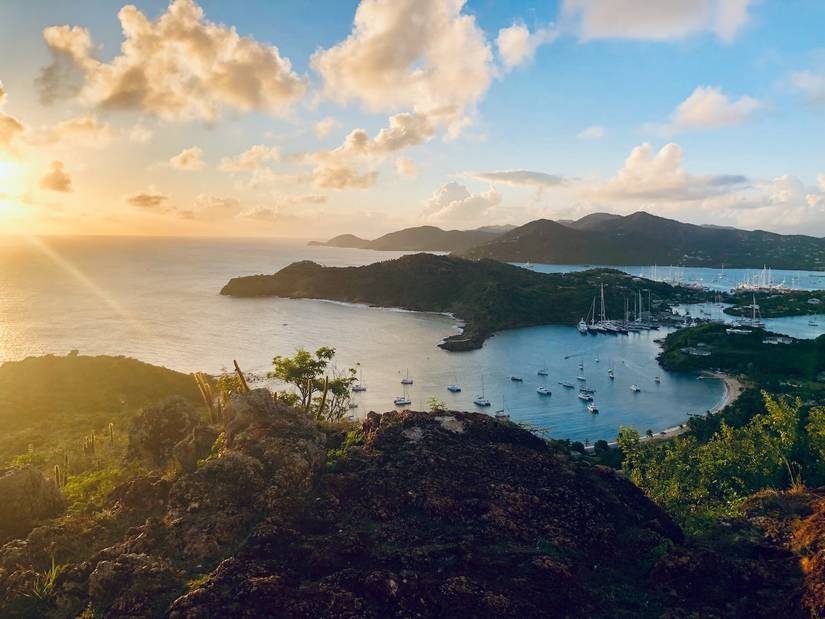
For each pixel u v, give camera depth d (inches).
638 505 870.4
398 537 666.8
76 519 735.7
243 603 506.0
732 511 974.4
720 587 613.0
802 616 535.5
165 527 679.1
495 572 603.5
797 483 1227.2
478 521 716.0
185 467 943.0
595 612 569.9
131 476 1010.1
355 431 1031.6
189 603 505.0
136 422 1225.4
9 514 794.8
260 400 1044.5
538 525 725.9
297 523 687.7
